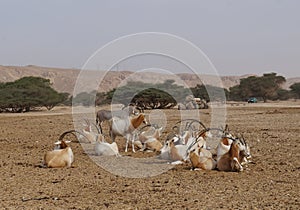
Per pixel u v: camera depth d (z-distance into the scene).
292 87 112.06
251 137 21.31
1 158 16.06
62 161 13.93
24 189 10.69
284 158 14.98
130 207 8.88
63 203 9.27
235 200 9.29
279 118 35.03
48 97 72.62
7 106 67.69
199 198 9.53
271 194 9.79
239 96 106.81
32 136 24.31
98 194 10.09
